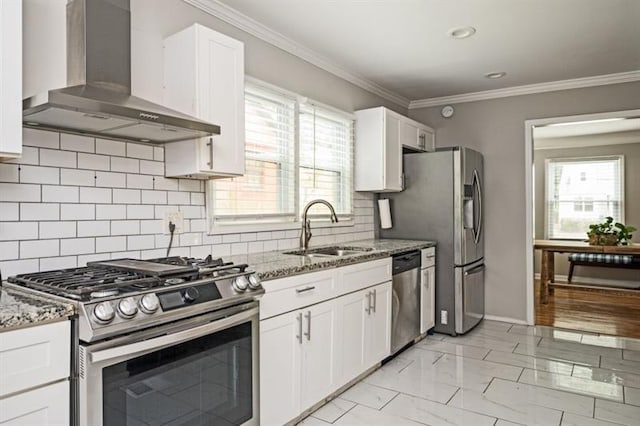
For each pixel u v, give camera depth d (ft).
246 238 9.19
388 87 14.15
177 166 7.31
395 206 13.74
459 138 15.40
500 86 14.16
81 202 6.36
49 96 4.71
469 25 9.45
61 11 6.08
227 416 5.86
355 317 9.05
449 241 12.82
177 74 7.24
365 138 12.63
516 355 11.22
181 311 5.05
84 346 4.26
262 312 6.66
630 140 22.21
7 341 3.84
